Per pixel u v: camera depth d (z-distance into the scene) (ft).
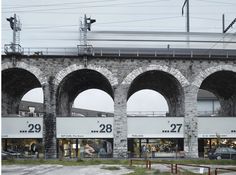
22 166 83.82
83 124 110.11
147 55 113.70
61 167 81.15
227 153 106.22
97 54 113.29
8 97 126.72
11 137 109.91
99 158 107.55
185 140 109.60
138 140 112.88
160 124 110.73
